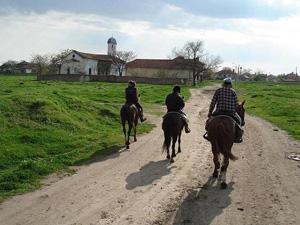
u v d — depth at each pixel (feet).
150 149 47.29
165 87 183.42
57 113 58.44
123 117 48.19
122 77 243.40
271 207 27.40
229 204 27.91
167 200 28.55
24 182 32.24
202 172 36.94
